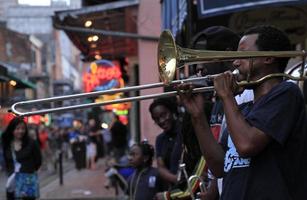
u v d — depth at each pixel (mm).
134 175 5160
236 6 4312
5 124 7441
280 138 2295
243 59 2457
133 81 16156
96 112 23469
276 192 2316
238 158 2438
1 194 12703
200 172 3492
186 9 5004
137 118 15492
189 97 2811
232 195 2422
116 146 15578
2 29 34625
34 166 7801
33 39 40688
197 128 2816
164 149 4766
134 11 10945
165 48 2615
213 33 3438
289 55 2443
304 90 3949
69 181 15984
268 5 4277
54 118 40562
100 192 12867
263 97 2408
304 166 2398
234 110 2359
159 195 4039
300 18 5508
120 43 13203
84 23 10570
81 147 20359
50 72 47875
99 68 14719
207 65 3195
